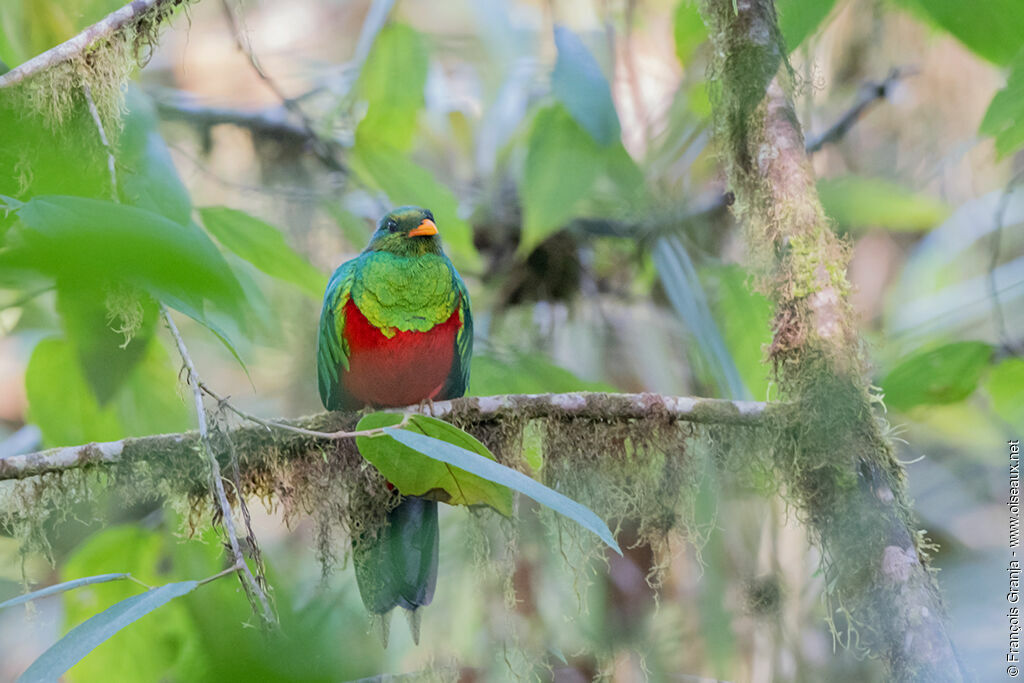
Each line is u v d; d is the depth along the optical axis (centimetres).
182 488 668
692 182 1168
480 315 1149
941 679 538
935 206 1105
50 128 639
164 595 436
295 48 1428
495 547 765
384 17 1032
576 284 1158
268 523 1070
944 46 1118
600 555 718
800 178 654
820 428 617
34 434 1021
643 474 709
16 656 973
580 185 936
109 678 762
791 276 642
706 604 945
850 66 1145
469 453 478
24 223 332
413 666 896
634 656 945
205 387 579
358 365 820
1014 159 1150
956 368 827
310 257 1186
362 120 1044
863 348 642
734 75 682
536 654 838
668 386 1118
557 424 708
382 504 701
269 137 1209
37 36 805
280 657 348
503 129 1190
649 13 1207
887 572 574
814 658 927
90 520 775
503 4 1202
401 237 824
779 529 979
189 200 712
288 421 695
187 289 318
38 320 993
